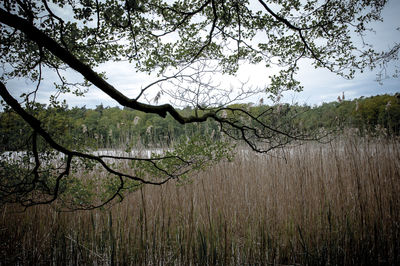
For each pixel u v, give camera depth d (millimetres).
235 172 4227
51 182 2883
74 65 1592
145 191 3975
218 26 2578
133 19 2264
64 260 3535
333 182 4016
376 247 3385
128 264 3391
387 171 4113
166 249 3502
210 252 3330
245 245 3539
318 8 2586
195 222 3619
